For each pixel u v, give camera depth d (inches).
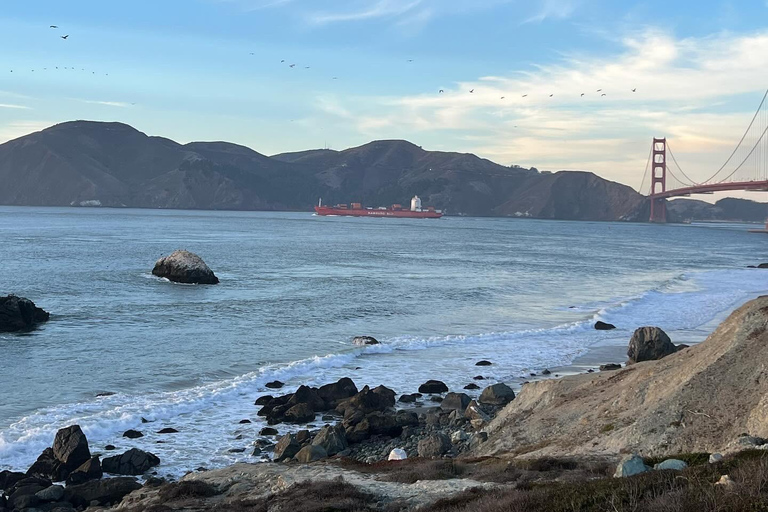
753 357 794.8
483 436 899.4
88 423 952.9
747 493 390.6
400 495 578.2
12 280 2460.6
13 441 878.4
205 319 1808.6
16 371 1234.6
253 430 967.6
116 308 1941.4
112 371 1253.7
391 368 1348.4
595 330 1779.0
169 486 673.0
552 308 2165.4
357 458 871.7
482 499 495.8
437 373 1310.3
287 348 1492.4
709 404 750.5
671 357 923.4
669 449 706.8
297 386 1203.9
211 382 1207.6
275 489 648.4
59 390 1121.4
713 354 836.0
